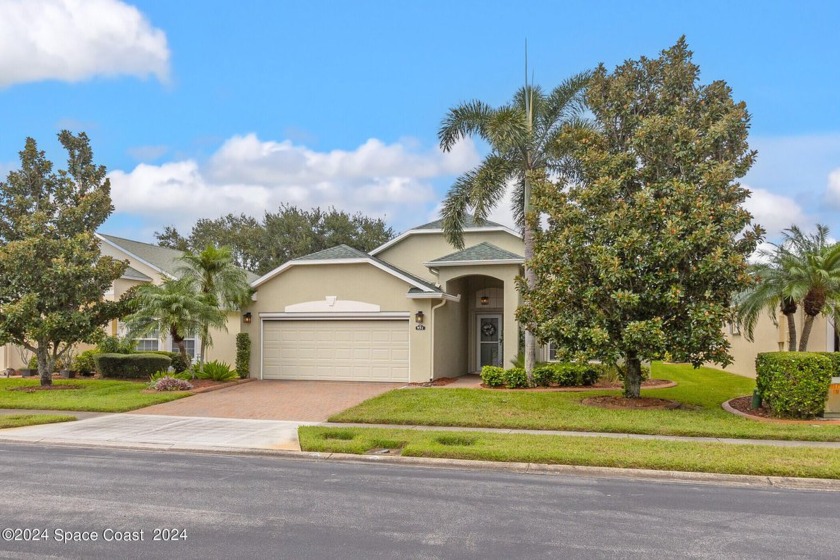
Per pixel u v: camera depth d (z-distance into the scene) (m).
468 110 19.48
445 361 22.06
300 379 21.81
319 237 49.91
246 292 21.80
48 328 18.58
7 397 17.34
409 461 10.10
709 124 15.17
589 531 6.48
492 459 9.93
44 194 20.08
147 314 19.09
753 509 7.40
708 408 15.09
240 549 5.89
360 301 21.30
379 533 6.37
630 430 12.31
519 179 19.77
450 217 20.08
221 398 17.38
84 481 8.70
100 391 18.47
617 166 15.29
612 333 14.63
